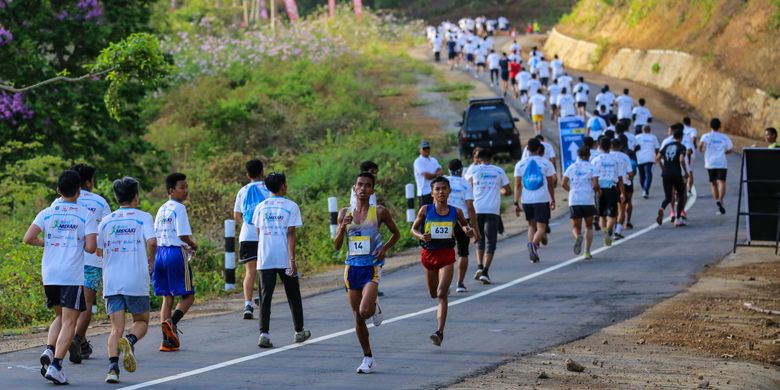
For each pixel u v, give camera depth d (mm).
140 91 52469
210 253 34188
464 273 26578
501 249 34750
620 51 115312
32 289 27156
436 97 92188
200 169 55625
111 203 39531
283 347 20000
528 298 25453
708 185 48406
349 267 17469
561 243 35094
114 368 16734
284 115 71312
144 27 54125
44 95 48531
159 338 21516
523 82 83062
